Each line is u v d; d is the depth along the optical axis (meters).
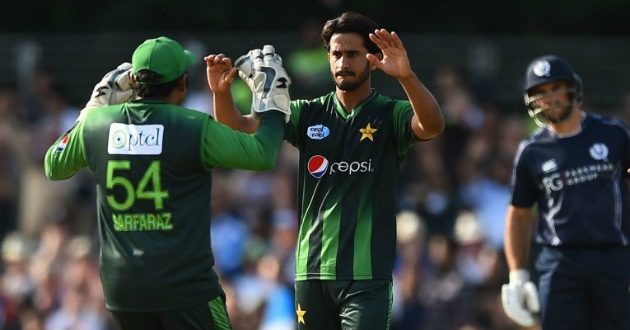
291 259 50.84
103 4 76.75
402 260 51.88
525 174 35.66
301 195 30.05
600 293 34.66
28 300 54.78
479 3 77.38
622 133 35.06
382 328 29.03
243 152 27.38
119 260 27.50
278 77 28.58
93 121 28.03
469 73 65.25
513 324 49.97
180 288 27.41
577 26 77.81
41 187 60.97
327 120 29.83
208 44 66.75
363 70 29.33
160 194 27.36
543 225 35.34
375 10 76.19
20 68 66.06
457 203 55.97
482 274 51.44
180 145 27.36
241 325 50.09
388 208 29.56
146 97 28.02
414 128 28.92
